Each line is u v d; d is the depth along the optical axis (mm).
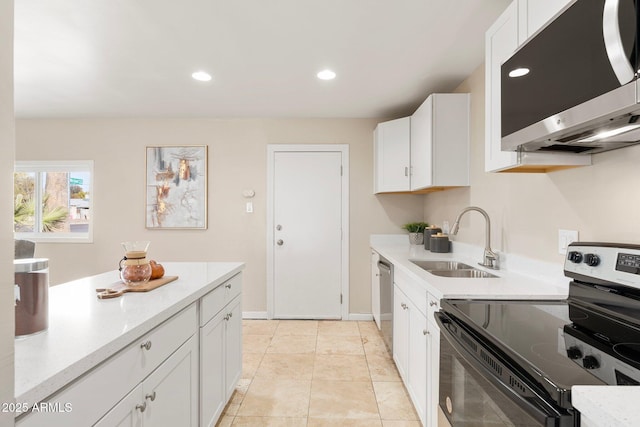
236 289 2264
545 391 734
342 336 3375
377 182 3604
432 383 1687
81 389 870
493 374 909
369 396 2273
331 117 3850
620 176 1294
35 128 3916
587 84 946
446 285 1634
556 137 1164
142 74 2680
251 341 3248
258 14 1873
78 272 3920
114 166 3908
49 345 934
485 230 2402
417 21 1947
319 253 3914
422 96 3174
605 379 726
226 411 2100
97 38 2129
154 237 3932
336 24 1978
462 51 2295
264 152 3902
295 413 2082
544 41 1144
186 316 1515
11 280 586
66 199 3988
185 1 1756
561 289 1552
